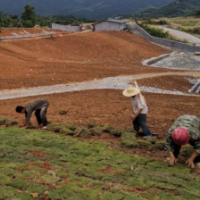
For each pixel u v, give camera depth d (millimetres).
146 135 7422
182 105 14609
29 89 18656
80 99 15492
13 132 7336
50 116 10000
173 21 92062
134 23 61688
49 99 15367
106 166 5059
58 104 13266
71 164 5027
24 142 6453
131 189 4090
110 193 3848
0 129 7582
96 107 12539
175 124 5410
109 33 49812
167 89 23125
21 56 28984
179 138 5051
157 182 4504
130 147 6445
